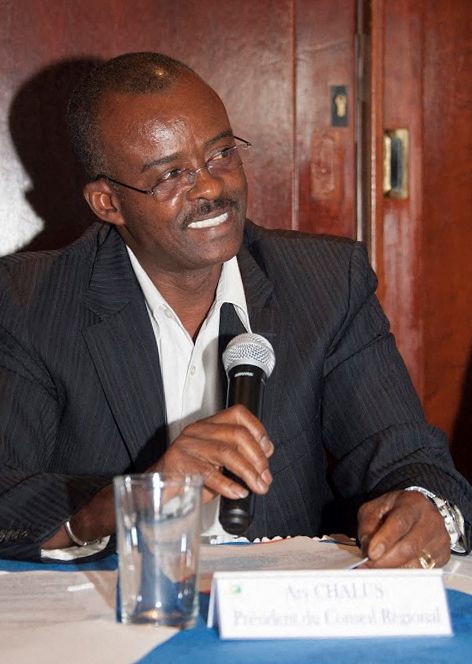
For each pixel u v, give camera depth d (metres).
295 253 4.81
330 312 4.62
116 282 4.57
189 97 4.23
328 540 3.84
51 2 6.55
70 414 4.49
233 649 2.69
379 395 4.50
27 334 4.49
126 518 2.83
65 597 3.19
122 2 6.64
